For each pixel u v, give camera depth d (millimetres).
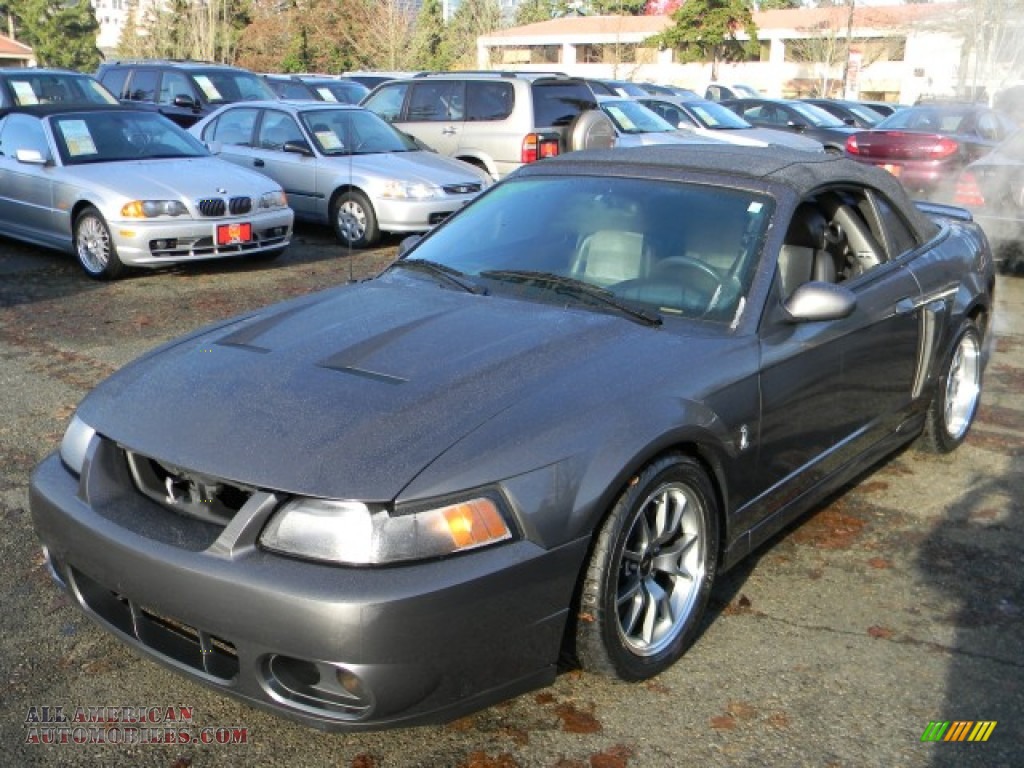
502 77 12102
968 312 4934
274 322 3494
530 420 2781
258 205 9172
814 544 4098
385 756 2779
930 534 4207
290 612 2436
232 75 16297
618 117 14477
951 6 42844
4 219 9602
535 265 3840
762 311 3479
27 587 3600
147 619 2822
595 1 62000
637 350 3215
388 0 44969
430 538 2512
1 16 66125
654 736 2863
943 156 11961
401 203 10391
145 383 3113
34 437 5012
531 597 2639
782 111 20078
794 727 2912
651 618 3086
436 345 3178
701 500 3188
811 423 3697
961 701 3047
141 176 8805
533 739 2850
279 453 2635
